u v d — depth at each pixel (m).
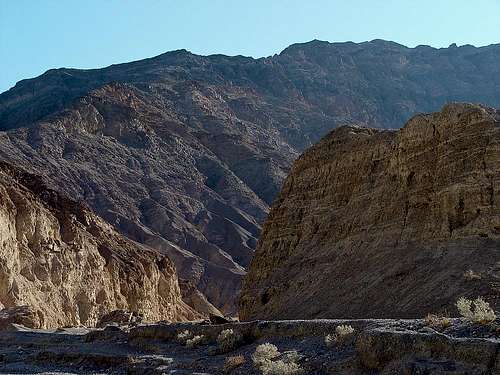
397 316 31.75
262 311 48.03
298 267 49.62
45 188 113.94
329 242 49.09
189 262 166.38
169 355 33.22
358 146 52.78
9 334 51.66
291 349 25.22
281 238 55.94
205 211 198.75
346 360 21.05
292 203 57.16
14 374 31.58
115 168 198.00
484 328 19.30
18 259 84.44
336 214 50.94
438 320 21.34
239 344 30.12
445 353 18.03
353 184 51.25
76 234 101.94
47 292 87.00
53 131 196.50
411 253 38.03
